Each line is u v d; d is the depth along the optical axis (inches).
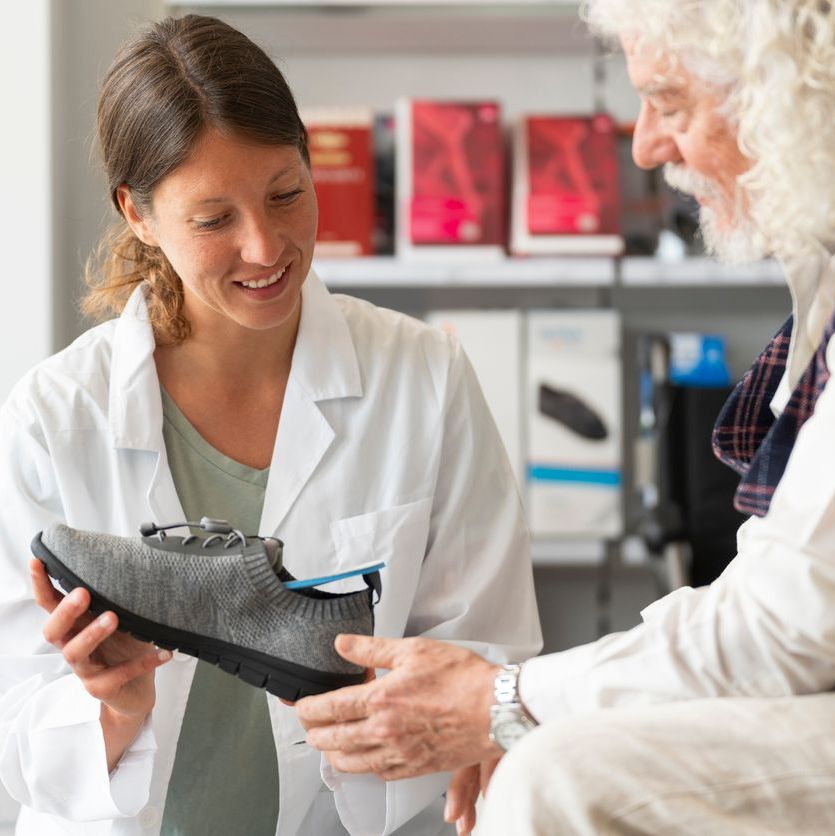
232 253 53.6
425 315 125.3
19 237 103.2
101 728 54.4
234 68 52.9
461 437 63.4
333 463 61.0
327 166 114.2
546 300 125.3
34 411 59.2
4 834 88.8
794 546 38.2
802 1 40.4
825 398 40.0
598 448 116.1
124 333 61.0
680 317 125.5
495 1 112.3
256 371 61.0
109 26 111.3
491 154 113.9
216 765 59.4
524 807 35.7
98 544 51.1
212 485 60.6
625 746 36.5
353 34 118.0
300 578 59.9
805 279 45.4
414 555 61.2
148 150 53.3
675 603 41.4
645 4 43.2
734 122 43.4
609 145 114.3
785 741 36.6
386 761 47.4
